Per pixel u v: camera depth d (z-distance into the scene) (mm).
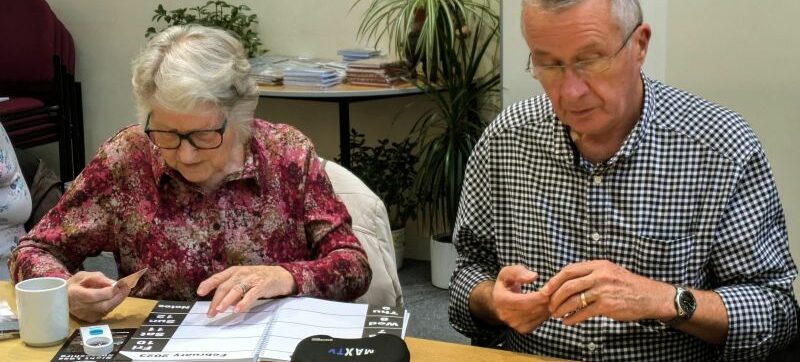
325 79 3584
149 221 1698
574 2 1295
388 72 3602
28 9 4324
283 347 1359
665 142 1478
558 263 1562
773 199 1483
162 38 1573
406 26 3473
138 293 1719
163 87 1494
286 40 4176
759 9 2709
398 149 3842
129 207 1717
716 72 2812
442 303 3561
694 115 1484
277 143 1740
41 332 1420
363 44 4004
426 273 3943
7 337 1461
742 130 1474
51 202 2408
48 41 4316
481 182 1655
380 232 1866
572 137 1513
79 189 1736
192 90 1489
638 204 1491
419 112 3986
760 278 1478
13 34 4328
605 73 1329
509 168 1604
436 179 3562
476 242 1697
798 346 1540
